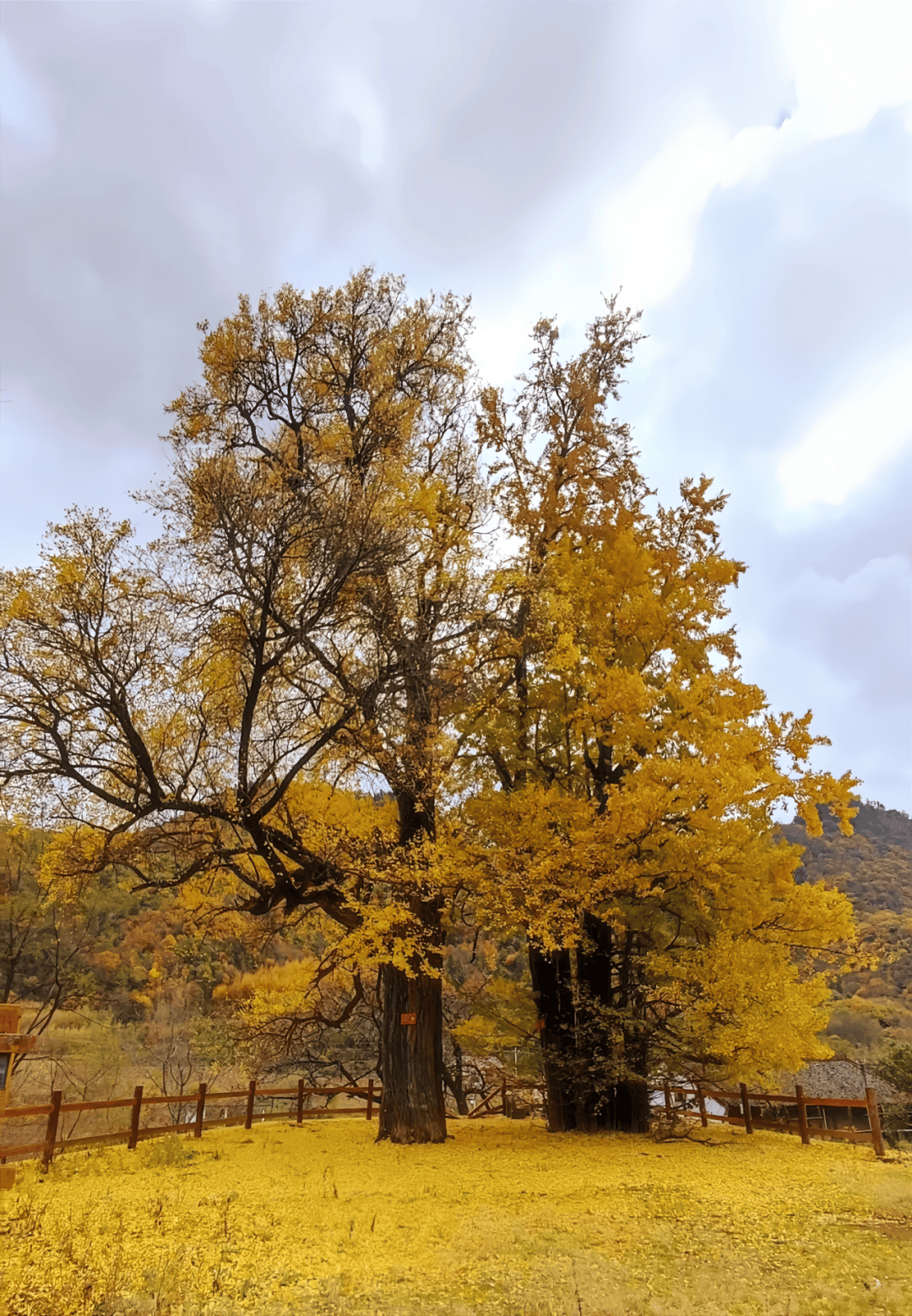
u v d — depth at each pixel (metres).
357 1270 6.57
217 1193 9.09
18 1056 6.16
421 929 12.68
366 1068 23.27
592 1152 12.16
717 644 15.21
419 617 13.38
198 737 12.23
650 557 14.84
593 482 16.20
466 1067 20.05
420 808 13.00
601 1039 14.23
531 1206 8.60
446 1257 6.82
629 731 12.99
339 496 12.52
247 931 16.86
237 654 12.70
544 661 13.96
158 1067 27.34
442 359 16.25
